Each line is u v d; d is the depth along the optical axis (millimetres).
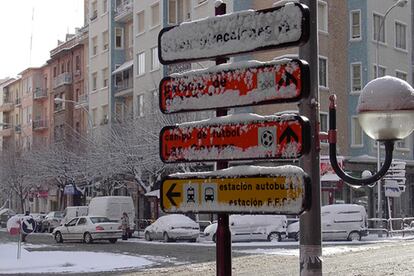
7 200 64188
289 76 4648
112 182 43000
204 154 5051
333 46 38688
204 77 5082
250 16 4855
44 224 45125
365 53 39312
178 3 44531
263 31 4777
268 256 20906
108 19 53750
